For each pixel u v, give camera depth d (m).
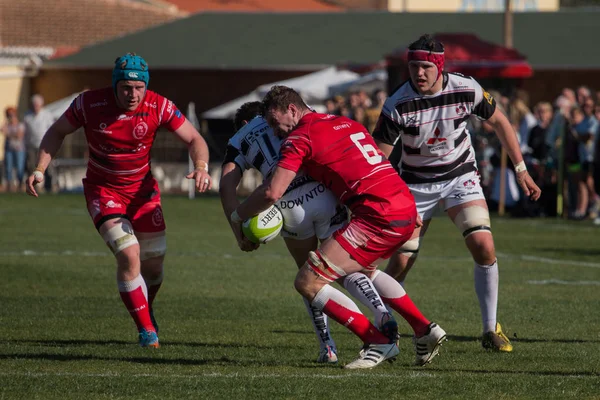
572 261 45.94
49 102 118.38
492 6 162.25
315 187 22.48
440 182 25.67
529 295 35.34
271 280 39.16
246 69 111.69
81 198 84.69
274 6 171.75
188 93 113.81
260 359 23.44
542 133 68.25
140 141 24.95
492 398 19.16
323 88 91.00
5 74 115.94
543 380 20.86
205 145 25.28
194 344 25.66
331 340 23.27
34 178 24.61
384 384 20.33
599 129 65.31
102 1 152.38
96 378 20.84
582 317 30.61
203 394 19.36
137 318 25.14
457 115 24.97
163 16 154.88
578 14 125.31
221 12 132.12
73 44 144.38
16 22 144.50
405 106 24.89
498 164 70.81
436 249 51.34
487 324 25.14
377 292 22.08
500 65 73.31
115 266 42.56
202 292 35.78
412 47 24.19
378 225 21.20
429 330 21.80
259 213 21.55
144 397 19.11
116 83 23.95
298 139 21.22
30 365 22.34
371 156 21.56
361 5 170.50
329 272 21.39
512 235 57.34
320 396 19.23
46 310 31.34
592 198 67.75
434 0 159.75
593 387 20.20
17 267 41.56
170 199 85.12
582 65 105.50
